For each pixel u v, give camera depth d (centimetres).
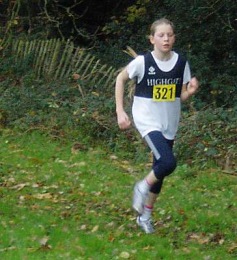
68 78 1828
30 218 930
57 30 2228
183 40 1992
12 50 1991
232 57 1958
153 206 945
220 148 1327
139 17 2148
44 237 858
